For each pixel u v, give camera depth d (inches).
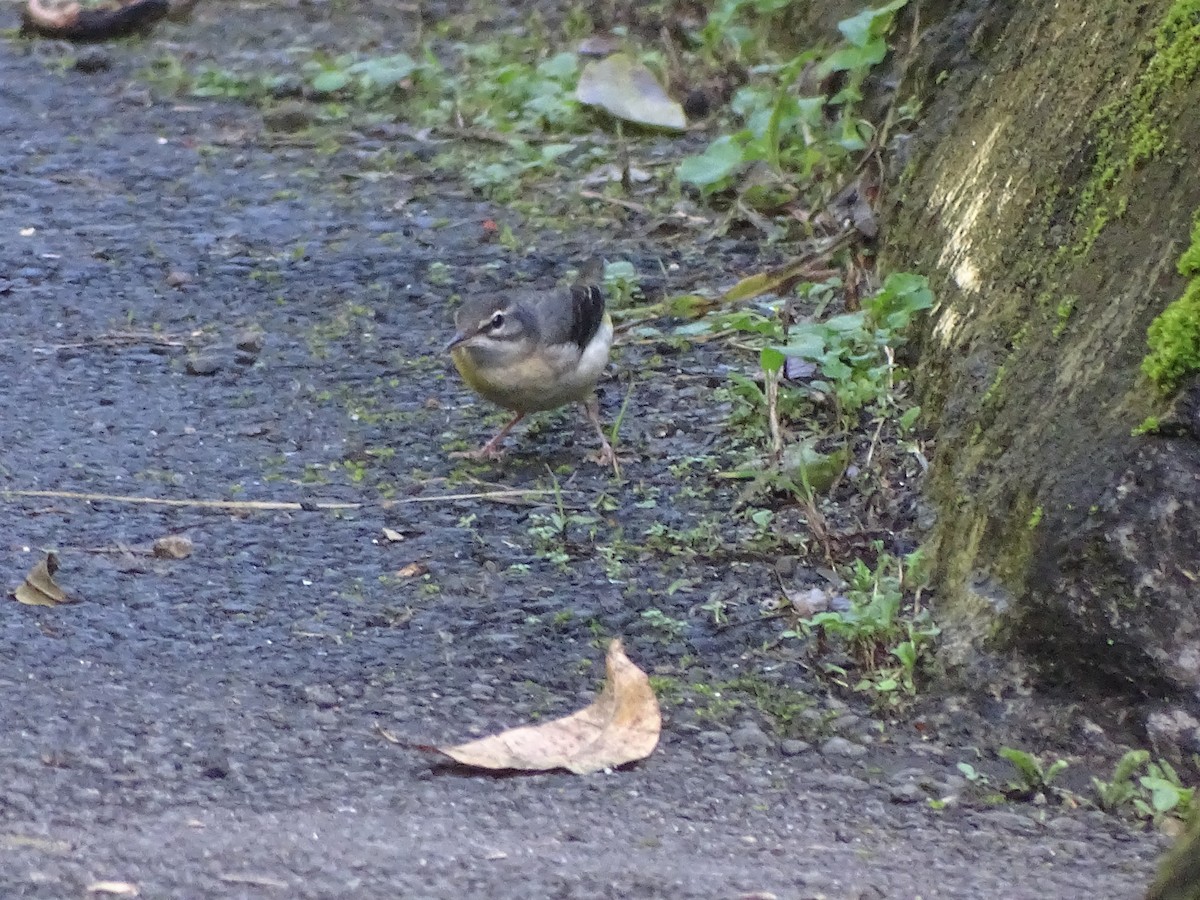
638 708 322.3
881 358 474.9
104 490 441.7
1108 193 379.9
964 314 434.9
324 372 523.8
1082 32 442.0
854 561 398.3
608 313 514.3
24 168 705.0
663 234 625.3
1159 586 310.3
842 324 459.5
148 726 313.9
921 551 383.2
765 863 259.4
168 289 585.9
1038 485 334.0
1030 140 441.1
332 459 467.5
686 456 463.5
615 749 312.7
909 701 336.2
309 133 748.6
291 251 618.8
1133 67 394.9
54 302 572.7
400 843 258.1
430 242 625.3
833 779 307.1
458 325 457.1
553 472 460.4
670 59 780.6
